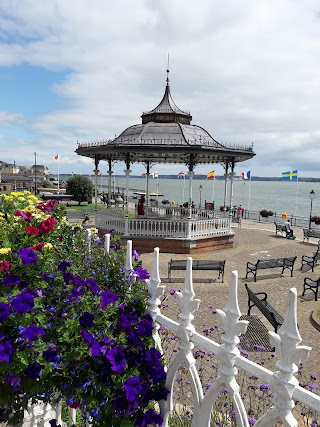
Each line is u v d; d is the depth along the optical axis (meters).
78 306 2.57
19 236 3.73
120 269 3.29
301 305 9.55
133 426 2.33
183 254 16.34
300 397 1.66
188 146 16.16
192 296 2.37
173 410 3.37
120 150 16.34
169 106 19.55
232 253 16.86
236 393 2.00
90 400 2.27
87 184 43.47
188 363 2.34
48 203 5.14
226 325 2.01
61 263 2.94
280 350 1.71
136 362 2.36
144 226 16.77
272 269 13.74
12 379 2.27
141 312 2.84
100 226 18.75
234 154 17.91
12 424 2.63
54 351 2.28
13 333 2.37
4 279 2.80
